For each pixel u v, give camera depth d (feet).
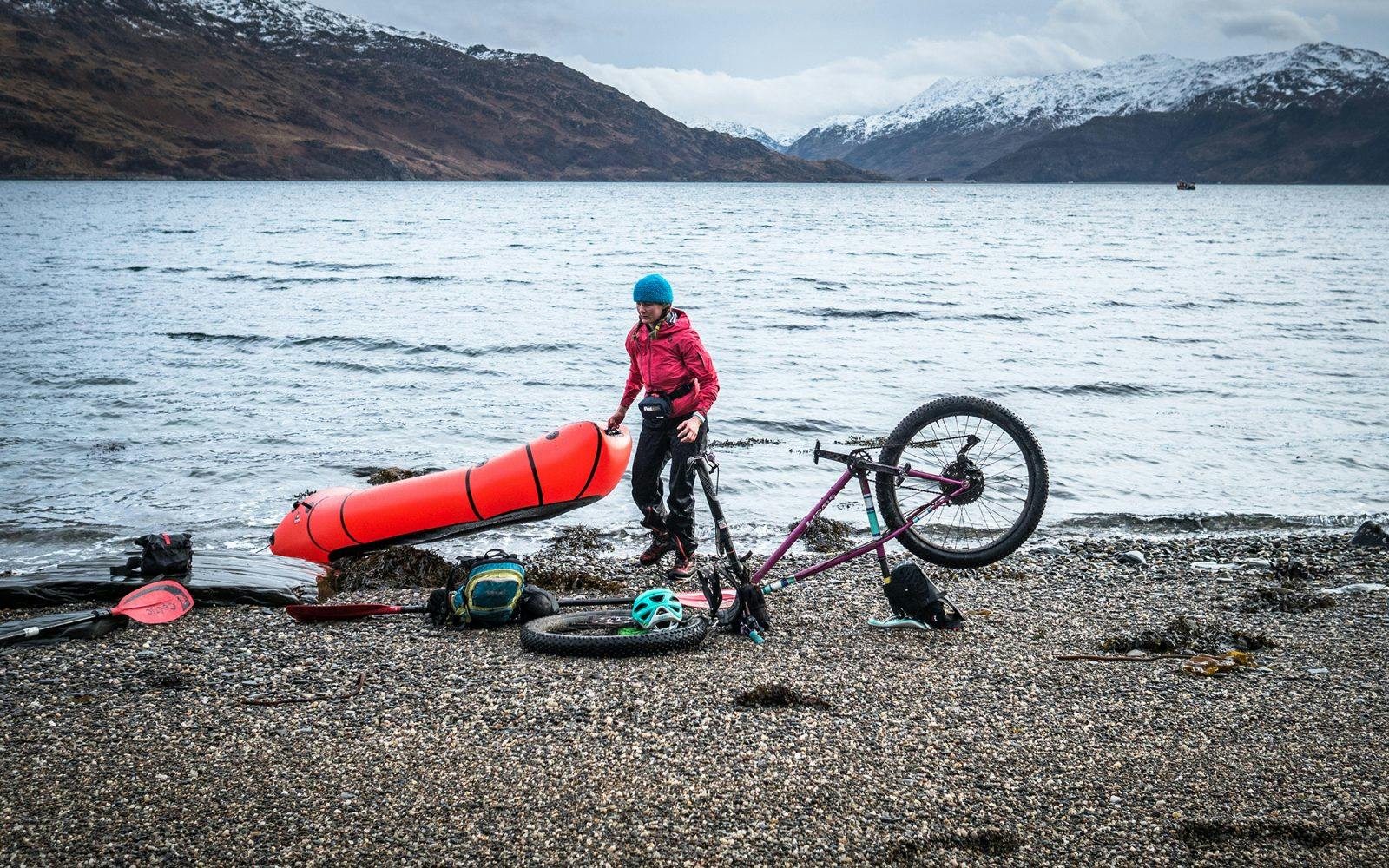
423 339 66.13
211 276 111.55
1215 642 17.57
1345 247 190.80
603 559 25.40
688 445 21.21
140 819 10.96
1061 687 15.20
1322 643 17.66
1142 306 91.09
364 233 215.31
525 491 23.31
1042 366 58.03
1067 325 77.71
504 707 14.16
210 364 56.08
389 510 24.12
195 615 19.24
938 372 56.03
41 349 59.26
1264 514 31.30
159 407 44.55
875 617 18.88
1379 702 14.61
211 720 13.69
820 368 57.57
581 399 48.32
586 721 13.64
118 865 10.07
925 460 20.03
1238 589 22.02
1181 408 46.93
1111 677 15.67
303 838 10.58
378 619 18.95
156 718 13.78
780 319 81.30
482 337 67.62
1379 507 32.27
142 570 20.48
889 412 45.80
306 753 12.63
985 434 27.99
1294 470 36.58
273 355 59.57
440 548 27.14
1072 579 23.00
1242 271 132.26
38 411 43.27
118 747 12.79
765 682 15.20
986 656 16.63
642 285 20.71
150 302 85.10
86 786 11.73
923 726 13.61
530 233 232.94
